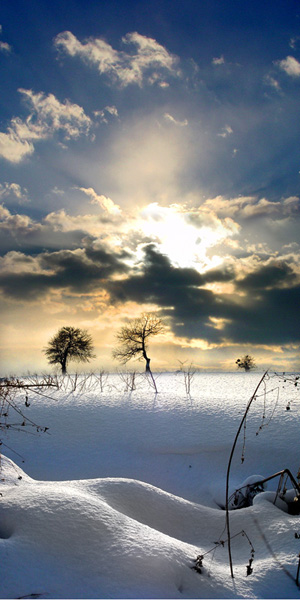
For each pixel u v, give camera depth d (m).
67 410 10.64
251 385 20.28
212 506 7.15
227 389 17.61
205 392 15.90
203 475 7.95
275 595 2.96
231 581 3.06
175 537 3.96
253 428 9.28
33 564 2.74
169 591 2.69
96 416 10.30
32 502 3.43
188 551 3.32
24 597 2.45
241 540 3.98
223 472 7.96
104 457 8.53
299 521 4.02
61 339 39.16
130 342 37.78
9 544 2.88
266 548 3.72
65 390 13.20
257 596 2.91
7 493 3.81
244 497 5.92
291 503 4.69
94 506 3.46
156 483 7.88
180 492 7.65
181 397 11.99
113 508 3.85
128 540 3.07
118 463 8.36
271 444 8.51
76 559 2.85
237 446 8.58
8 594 2.45
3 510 3.37
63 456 8.57
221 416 10.05
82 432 9.48
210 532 4.12
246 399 12.00
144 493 4.34
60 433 9.41
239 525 4.20
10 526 3.20
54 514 3.25
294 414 10.06
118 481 4.42
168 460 8.43
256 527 4.09
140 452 8.70
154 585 2.69
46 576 2.65
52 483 4.42
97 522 3.23
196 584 2.88
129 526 3.30
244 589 2.97
